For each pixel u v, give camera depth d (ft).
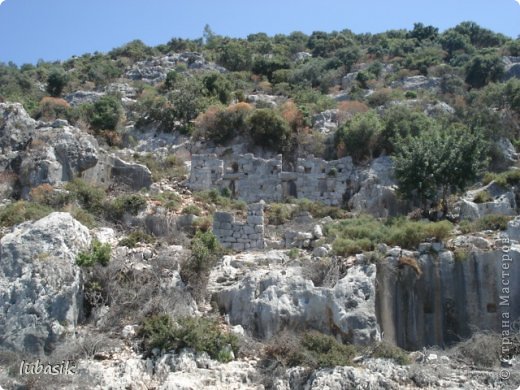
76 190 122.11
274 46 310.24
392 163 139.54
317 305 91.09
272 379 78.89
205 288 96.94
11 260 90.79
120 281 93.04
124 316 89.81
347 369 77.30
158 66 278.87
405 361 81.46
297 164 147.33
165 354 81.20
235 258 107.24
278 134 158.10
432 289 94.43
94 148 135.33
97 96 227.40
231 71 274.98
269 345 84.28
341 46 309.22
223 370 79.56
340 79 249.96
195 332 83.51
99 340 83.25
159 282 93.35
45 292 87.71
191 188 142.10
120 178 137.18
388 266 94.27
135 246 104.47
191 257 98.37
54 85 239.71
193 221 117.39
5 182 127.95
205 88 200.03
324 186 142.00
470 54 267.59
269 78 258.57
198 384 76.18
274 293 92.32
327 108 187.32
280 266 101.35
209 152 159.43
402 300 93.40
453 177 122.11
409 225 101.76
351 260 97.14
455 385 77.30
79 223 98.07
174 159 155.53
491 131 149.38
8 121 139.74
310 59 286.87
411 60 255.91
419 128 146.00
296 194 142.20
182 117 182.39
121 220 118.32
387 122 148.56
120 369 79.00
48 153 130.00
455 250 96.63
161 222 116.88
